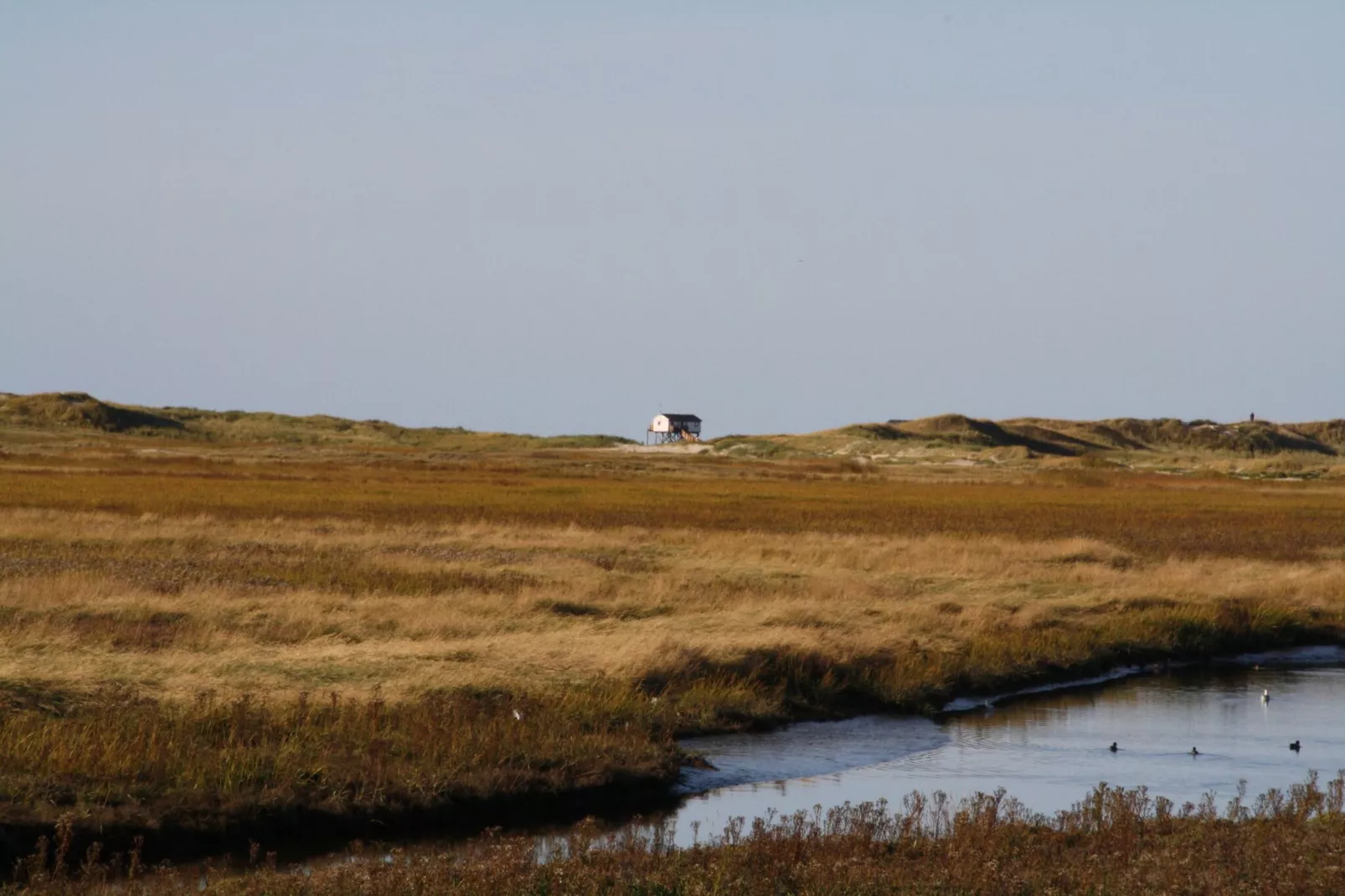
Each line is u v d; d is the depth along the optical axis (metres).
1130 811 37.25
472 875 31.22
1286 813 37.12
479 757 42.69
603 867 31.78
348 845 37.41
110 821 35.41
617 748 45.97
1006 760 50.16
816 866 31.02
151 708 44.09
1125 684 67.06
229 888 30.98
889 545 112.38
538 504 166.12
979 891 29.72
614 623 67.56
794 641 62.69
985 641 68.38
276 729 42.94
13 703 43.34
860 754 50.72
